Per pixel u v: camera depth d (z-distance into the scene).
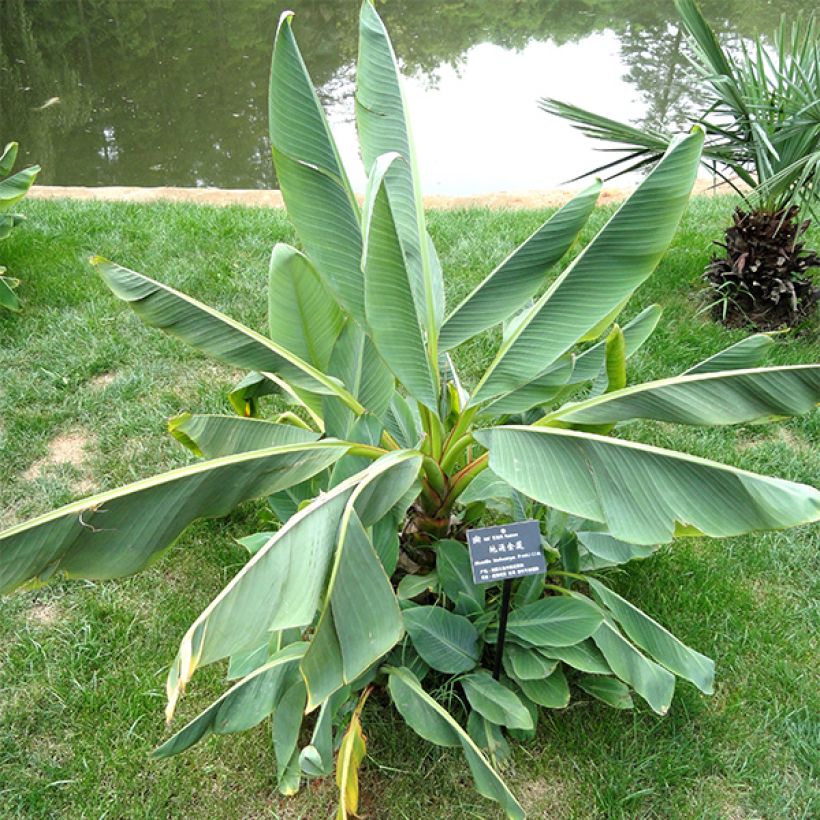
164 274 5.46
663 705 2.44
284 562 1.86
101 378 4.45
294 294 2.72
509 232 6.32
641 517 2.05
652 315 3.04
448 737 2.32
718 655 2.92
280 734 2.38
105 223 6.37
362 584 1.91
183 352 4.63
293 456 2.24
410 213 2.67
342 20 20.16
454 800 2.48
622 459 2.12
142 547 1.93
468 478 2.67
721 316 5.16
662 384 2.23
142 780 2.53
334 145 2.46
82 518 1.83
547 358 2.39
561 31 20.41
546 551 2.83
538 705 2.71
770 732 2.68
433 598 2.92
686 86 12.73
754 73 4.72
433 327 2.61
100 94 14.34
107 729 2.66
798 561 3.36
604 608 2.87
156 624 3.04
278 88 2.35
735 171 4.87
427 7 22.45
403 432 2.96
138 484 1.93
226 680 2.64
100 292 5.25
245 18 19.97
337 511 2.01
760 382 2.13
